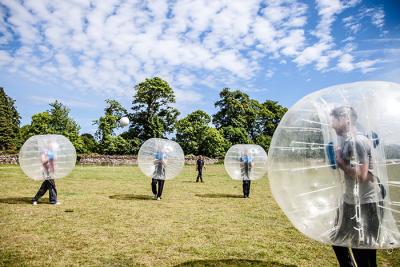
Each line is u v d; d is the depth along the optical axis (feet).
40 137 31.22
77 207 30.53
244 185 41.55
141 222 24.71
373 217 9.63
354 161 9.68
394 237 9.87
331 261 16.40
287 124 11.64
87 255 16.72
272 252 17.72
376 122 10.03
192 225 24.13
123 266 15.26
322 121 10.63
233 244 19.17
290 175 11.17
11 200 33.58
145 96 195.52
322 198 10.40
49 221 24.21
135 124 199.93
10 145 192.03
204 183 61.93
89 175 74.74
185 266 15.39
